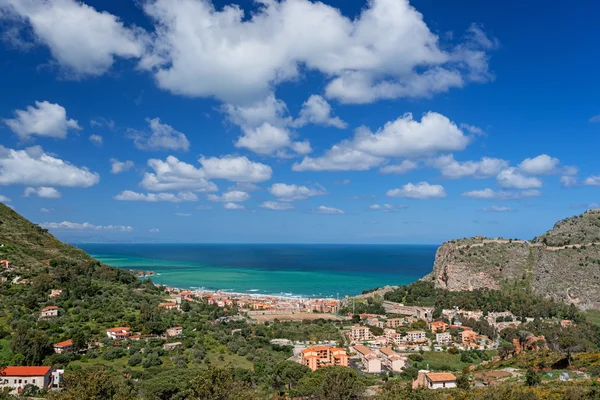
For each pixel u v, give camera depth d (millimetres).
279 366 124688
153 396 93312
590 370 122750
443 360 167875
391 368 153125
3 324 129125
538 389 92375
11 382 98000
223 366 126250
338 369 118500
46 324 133500
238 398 72750
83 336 127562
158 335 149125
